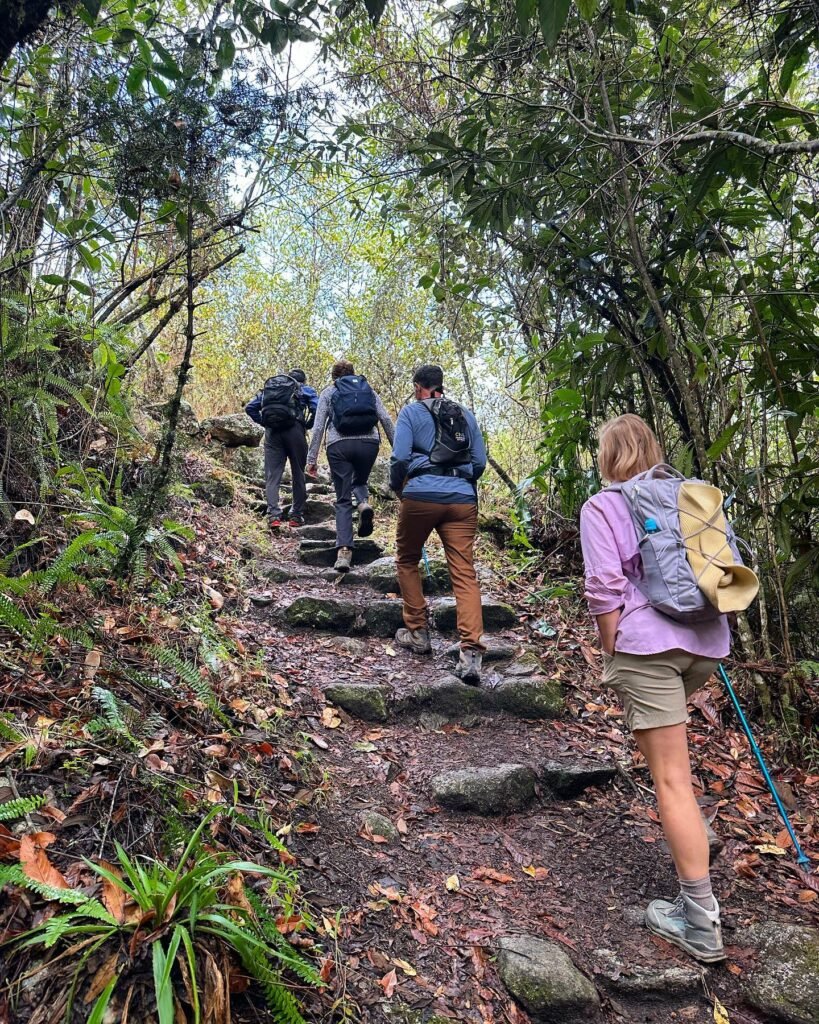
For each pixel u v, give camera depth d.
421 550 3.93
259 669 3.22
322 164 3.22
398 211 4.46
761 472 3.43
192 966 1.36
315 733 3.01
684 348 3.76
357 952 1.90
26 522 2.80
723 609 2.03
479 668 3.57
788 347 3.31
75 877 1.59
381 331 8.91
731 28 3.16
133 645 2.63
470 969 1.96
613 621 2.14
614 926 2.22
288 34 2.42
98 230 3.03
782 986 1.97
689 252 3.68
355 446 4.99
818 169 3.10
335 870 2.19
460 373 9.56
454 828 2.65
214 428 6.81
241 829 2.09
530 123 3.56
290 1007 1.48
